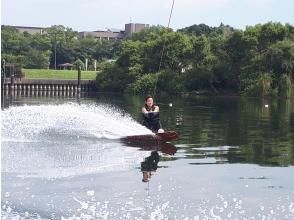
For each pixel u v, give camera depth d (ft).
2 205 37.65
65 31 604.90
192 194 41.45
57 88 314.55
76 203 38.47
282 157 60.03
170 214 36.19
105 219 34.96
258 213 36.70
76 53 570.46
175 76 307.17
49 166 52.03
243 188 43.68
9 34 499.10
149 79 307.17
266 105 188.85
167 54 316.40
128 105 186.29
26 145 64.64
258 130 91.15
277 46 283.79
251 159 58.49
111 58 568.41
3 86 293.64
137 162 55.31
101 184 44.47
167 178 47.19
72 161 54.95
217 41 319.27
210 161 56.70
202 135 82.07
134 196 40.63
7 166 51.65
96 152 60.80
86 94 308.81
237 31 308.81
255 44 301.63
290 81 273.54
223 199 40.06
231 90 308.81
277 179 47.37
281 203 39.14
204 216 35.94
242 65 302.04
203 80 307.58
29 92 307.37
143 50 321.32
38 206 37.58
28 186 43.42
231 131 88.94
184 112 142.92
